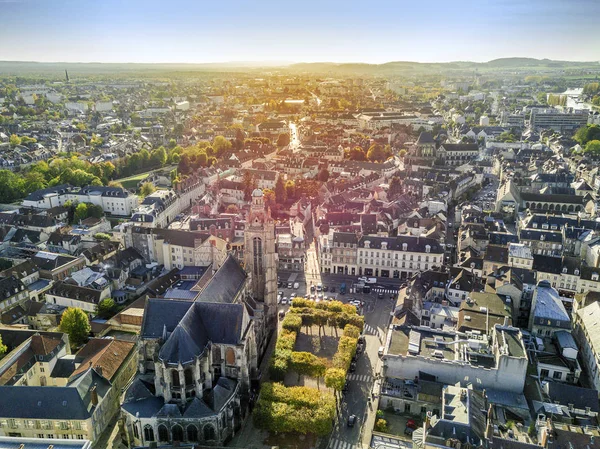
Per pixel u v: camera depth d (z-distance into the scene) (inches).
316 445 6112.2
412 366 6766.7
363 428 6382.9
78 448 4815.5
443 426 5049.2
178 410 5802.2
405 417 6545.3
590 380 7244.1
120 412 6250.0
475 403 5521.7
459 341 6919.3
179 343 5885.8
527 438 5438.0
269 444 6131.9
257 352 7741.1
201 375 6063.0
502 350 6476.4
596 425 5900.6
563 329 7864.2
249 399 6692.9
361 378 7372.1
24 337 7426.2
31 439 4854.8
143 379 6328.7
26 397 5925.2
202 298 6781.5
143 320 6466.5
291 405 6259.8
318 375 7126.0
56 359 7140.8
